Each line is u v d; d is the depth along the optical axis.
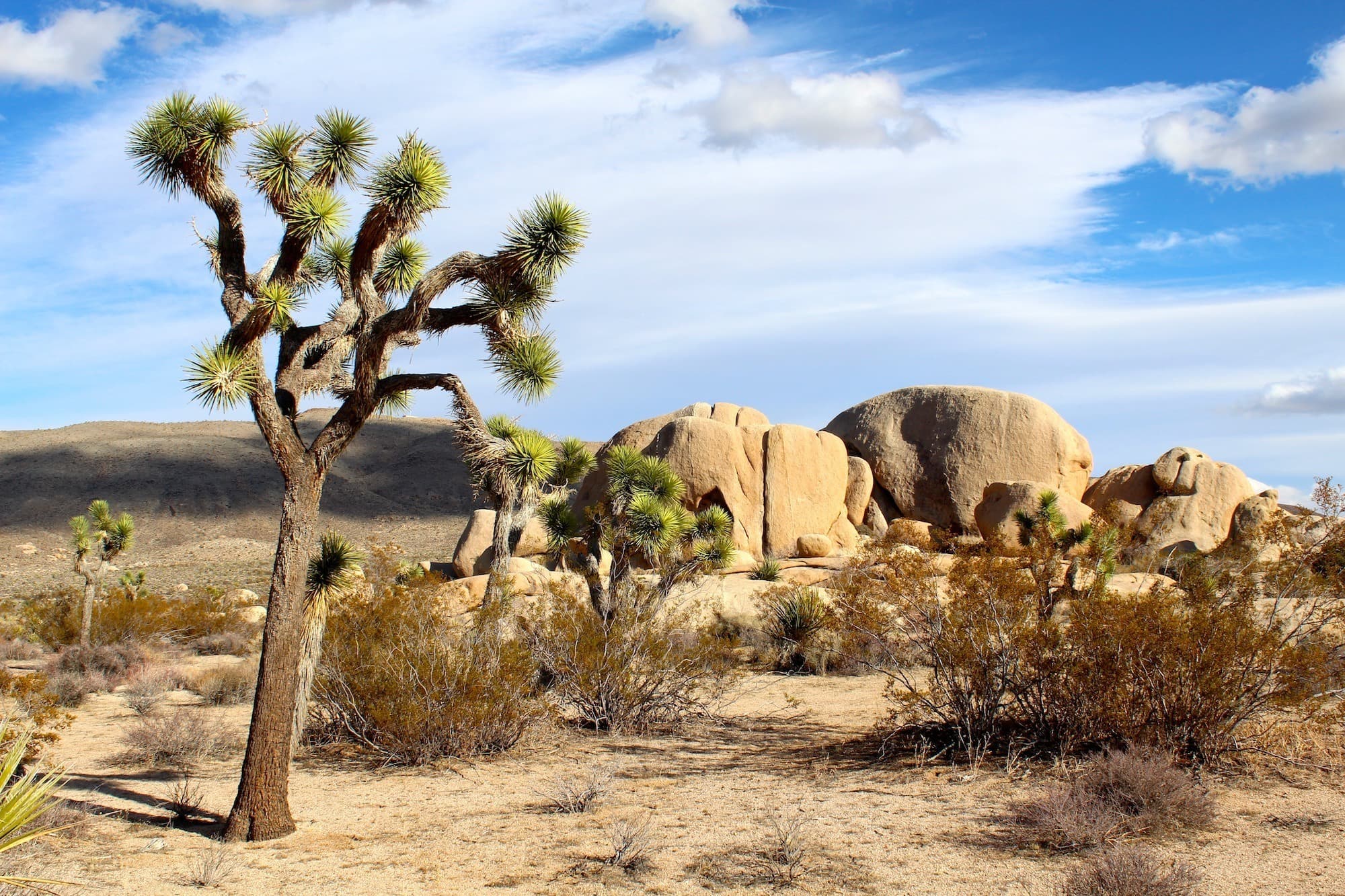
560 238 8.36
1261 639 8.72
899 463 37.19
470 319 8.82
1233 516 31.59
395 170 7.97
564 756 11.16
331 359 8.88
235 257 8.48
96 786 10.00
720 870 6.75
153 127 8.16
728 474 33.69
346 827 8.27
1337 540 9.31
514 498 12.20
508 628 12.42
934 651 10.16
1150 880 5.74
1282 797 7.95
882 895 6.18
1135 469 34.75
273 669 8.07
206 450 85.38
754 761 10.61
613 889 6.47
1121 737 8.96
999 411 36.25
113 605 24.11
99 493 75.25
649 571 19.67
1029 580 10.17
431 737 11.02
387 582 12.88
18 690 9.79
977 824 7.57
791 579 26.20
